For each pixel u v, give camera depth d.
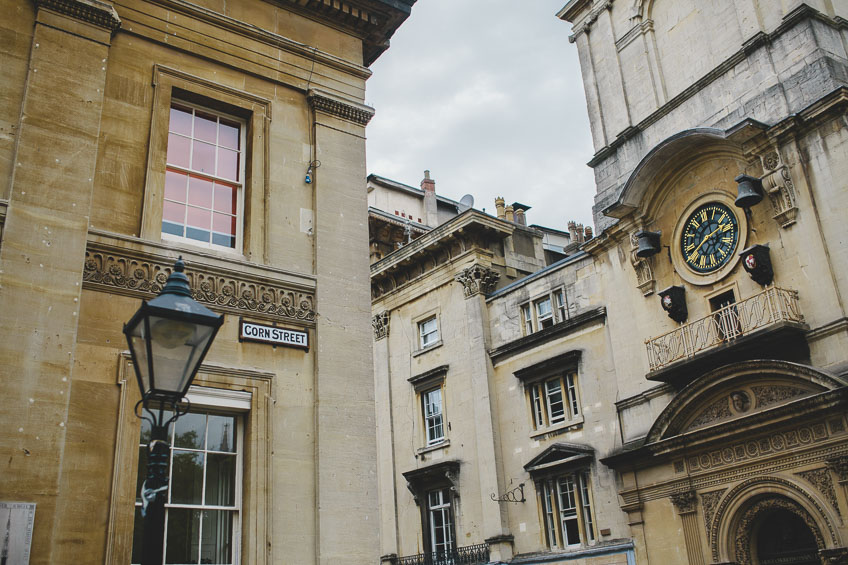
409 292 33.91
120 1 11.09
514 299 29.70
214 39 11.89
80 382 9.00
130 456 9.00
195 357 6.60
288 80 12.51
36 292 8.95
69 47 10.21
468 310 30.88
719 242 22.48
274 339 10.67
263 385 10.38
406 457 31.58
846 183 19.66
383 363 33.78
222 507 9.62
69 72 10.10
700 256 22.94
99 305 9.45
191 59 11.59
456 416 30.12
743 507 20.19
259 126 11.91
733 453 20.52
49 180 9.48
